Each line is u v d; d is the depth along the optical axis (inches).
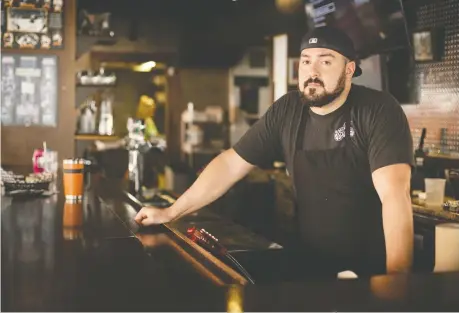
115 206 117.9
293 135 120.3
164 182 263.4
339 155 114.9
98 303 52.3
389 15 179.0
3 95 219.8
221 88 278.7
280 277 105.0
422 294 57.2
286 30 258.2
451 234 79.0
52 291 55.9
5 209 105.4
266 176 241.4
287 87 260.2
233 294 55.6
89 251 73.1
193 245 82.0
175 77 275.1
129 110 270.1
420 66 176.1
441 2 166.9
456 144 163.0
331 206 116.8
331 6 207.5
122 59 265.3
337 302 54.1
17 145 221.5
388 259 92.7
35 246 75.7
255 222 238.1
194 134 277.6
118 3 261.1
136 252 72.7
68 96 224.4
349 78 115.2
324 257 117.8
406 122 109.6
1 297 53.9
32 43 219.9
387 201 98.7
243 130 279.9
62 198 120.3
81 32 229.3
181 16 267.6
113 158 248.5
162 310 50.6
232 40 271.1
